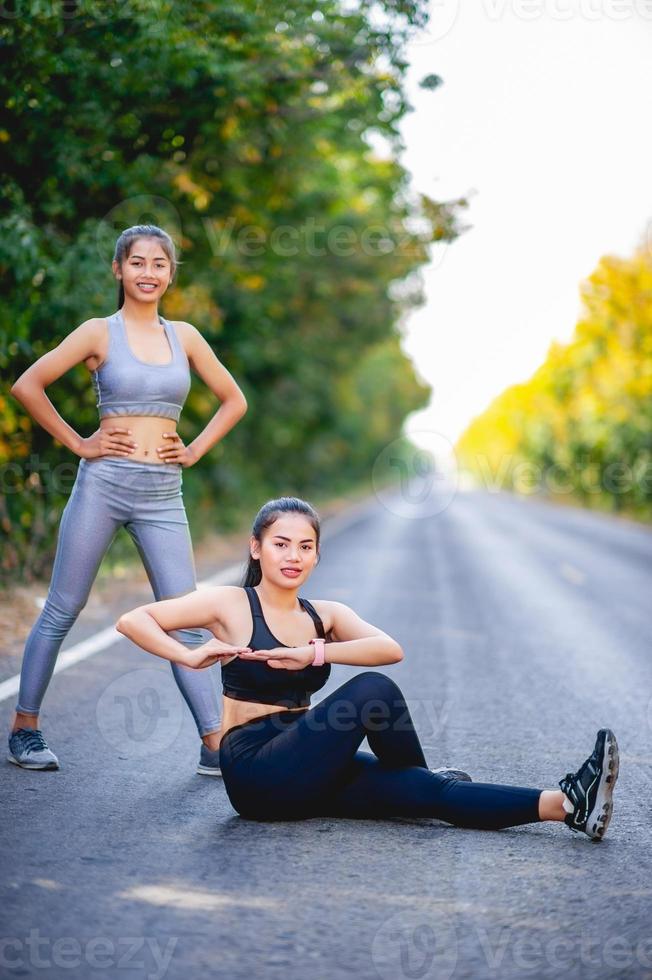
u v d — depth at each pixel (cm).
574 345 3547
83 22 838
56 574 458
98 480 446
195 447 459
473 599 1193
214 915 313
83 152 912
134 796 430
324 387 2883
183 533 459
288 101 1086
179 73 890
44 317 928
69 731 530
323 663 396
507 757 520
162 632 394
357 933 305
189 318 1329
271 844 377
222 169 1207
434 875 354
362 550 1842
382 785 401
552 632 965
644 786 482
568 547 2109
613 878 357
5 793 424
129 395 443
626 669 784
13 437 982
